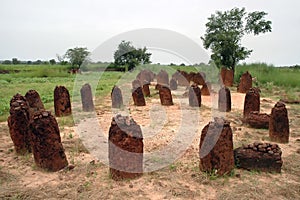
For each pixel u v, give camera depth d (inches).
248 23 816.9
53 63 2209.6
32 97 353.7
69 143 263.4
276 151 200.5
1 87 767.7
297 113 412.2
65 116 378.9
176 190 174.9
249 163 201.8
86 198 166.6
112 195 170.4
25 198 166.7
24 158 226.8
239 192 172.1
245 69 871.7
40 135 198.7
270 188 177.6
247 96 359.6
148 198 167.2
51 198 166.7
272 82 754.2
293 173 200.1
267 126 313.7
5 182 185.9
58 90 376.5
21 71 1459.2
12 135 234.2
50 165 201.5
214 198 166.4
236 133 296.4
